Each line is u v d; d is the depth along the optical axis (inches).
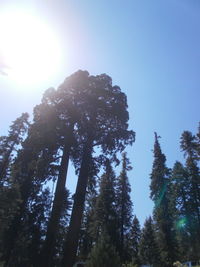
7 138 1213.7
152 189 1471.5
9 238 1058.7
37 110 809.5
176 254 1337.4
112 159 784.3
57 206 685.9
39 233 1198.9
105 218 1421.0
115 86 856.3
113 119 804.6
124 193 1553.9
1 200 959.6
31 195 1184.2
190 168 1424.7
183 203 1381.6
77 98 821.2
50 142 753.0
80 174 719.7
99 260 486.3
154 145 1587.1
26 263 1162.0
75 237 648.4
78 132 776.3
